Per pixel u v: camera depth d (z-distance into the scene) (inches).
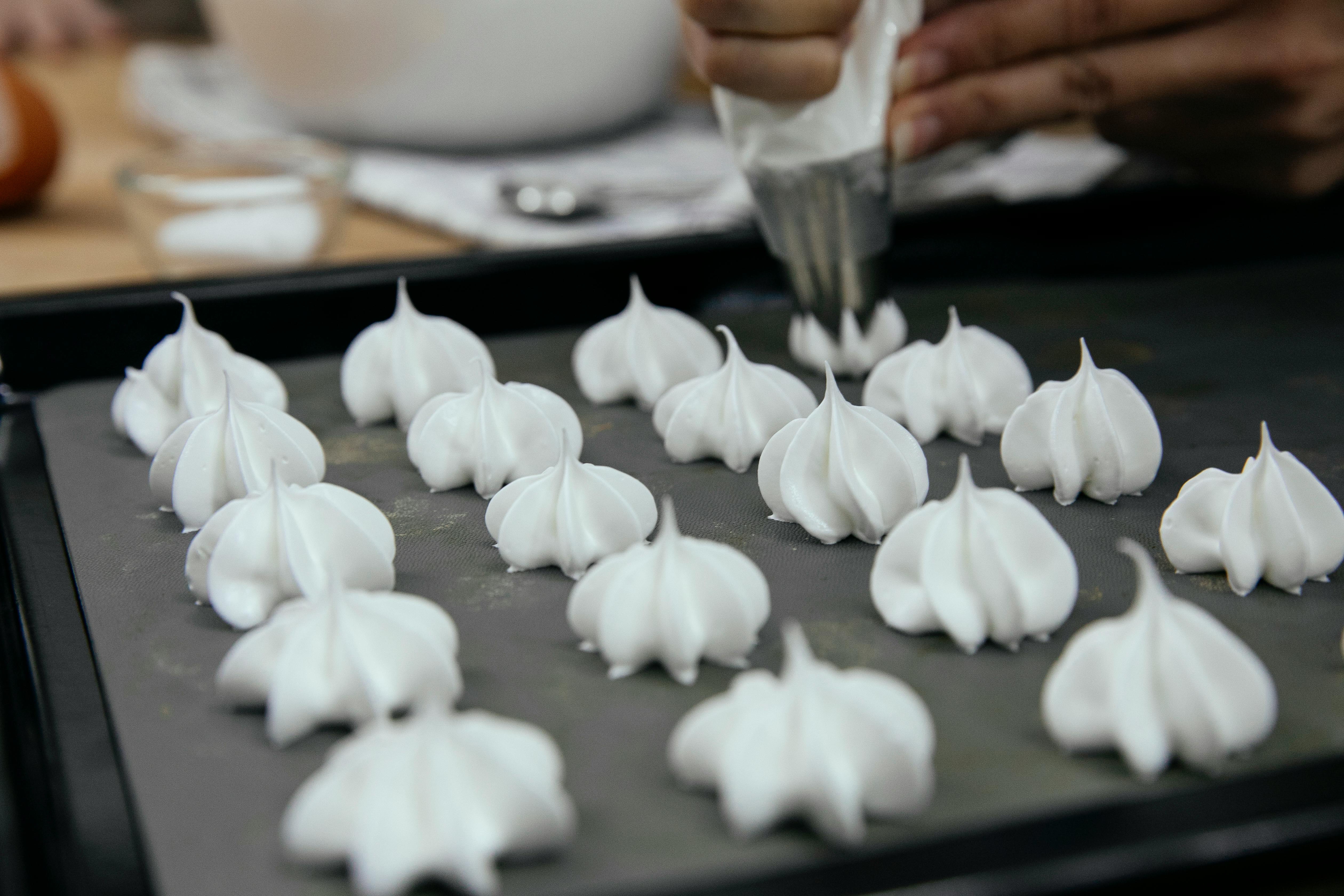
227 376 31.2
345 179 50.6
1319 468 31.9
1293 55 43.8
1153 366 38.3
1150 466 31.2
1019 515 26.0
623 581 25.0
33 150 57.3
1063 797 20.4
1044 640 25.5
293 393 38.5
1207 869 18.5
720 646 24.8
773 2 30.8
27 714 23.4
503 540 28.8
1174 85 43.3
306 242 49.6
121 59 100.7
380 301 40.6
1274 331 40.6
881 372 35.5
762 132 34.4
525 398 33.0
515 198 52.9
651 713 23.4
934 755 21.7
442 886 19.3
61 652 25.7
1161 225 47.3
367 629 23.7
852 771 20.0
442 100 61.3
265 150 53.8
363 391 36.6
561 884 18.8
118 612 27.1
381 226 57.1
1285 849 18.7
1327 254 47.3
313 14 60.3
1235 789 20.1
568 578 28.6
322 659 23.2
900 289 45.1
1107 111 45.4
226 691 23.5
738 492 32.4
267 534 27.3
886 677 24.2
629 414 37.2
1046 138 68.1
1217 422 34.7
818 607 26.9
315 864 19.4
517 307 41.8
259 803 21.0
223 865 19.6
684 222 49.4
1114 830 19.1
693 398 33.9
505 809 19.2
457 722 20.2
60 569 29.0
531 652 25.5
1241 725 21.2
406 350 36.4
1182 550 27.7
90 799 21.2
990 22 39.8
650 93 67.3
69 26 101.7
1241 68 43.5
